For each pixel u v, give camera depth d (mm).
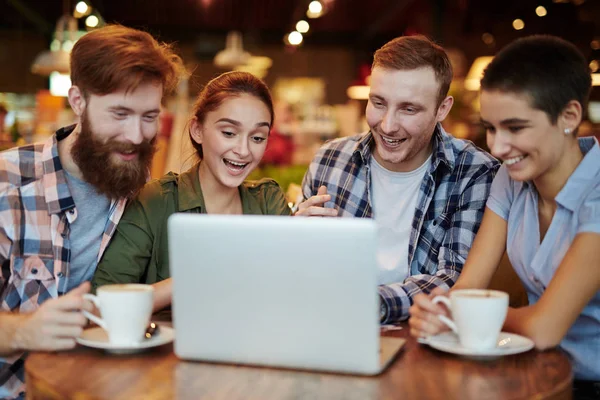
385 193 2254
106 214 1873
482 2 7414
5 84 11508
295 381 1200
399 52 2041
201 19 11023
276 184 2217
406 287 1767
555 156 1550
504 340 1409
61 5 10125
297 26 10305
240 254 1239
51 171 1788
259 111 1946
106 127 1659
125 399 1114
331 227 1189
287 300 1231
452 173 2178
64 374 1240
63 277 1768
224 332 1279
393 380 1203
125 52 1618
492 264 1751
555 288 1451
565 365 1298
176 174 2098
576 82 1495
